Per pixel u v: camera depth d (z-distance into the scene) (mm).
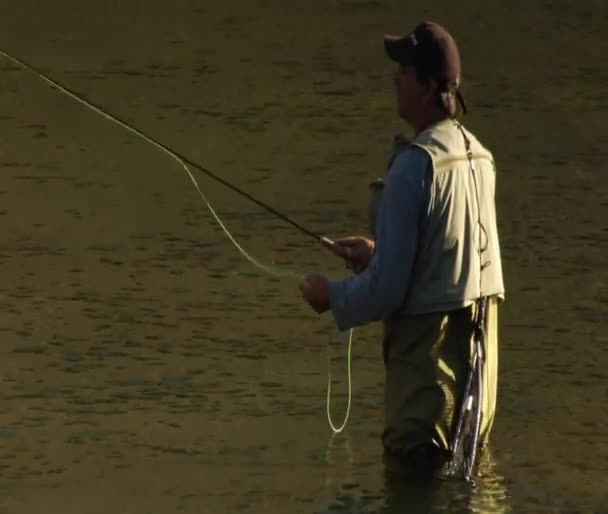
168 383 27344
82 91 54031
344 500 22141
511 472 23312
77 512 21641
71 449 24172
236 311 31703
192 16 66500
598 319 31500
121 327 30500
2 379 27344
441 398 22547
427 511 21781
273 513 21750
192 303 32156
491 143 47938
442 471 22719
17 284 33250
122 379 27484
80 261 35125
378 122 50719
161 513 21719
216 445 24359
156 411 25922
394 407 22969
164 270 34531
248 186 42469
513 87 55719
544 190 42375
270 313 31609
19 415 25625
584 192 42250
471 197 22422
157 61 58812
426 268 22312
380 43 62406
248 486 22703
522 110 52531
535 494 22469
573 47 62156
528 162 45594
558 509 21906
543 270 35000
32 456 23859
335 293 22391
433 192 22094
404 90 22609
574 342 30000
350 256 23609
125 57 59344
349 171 44469
